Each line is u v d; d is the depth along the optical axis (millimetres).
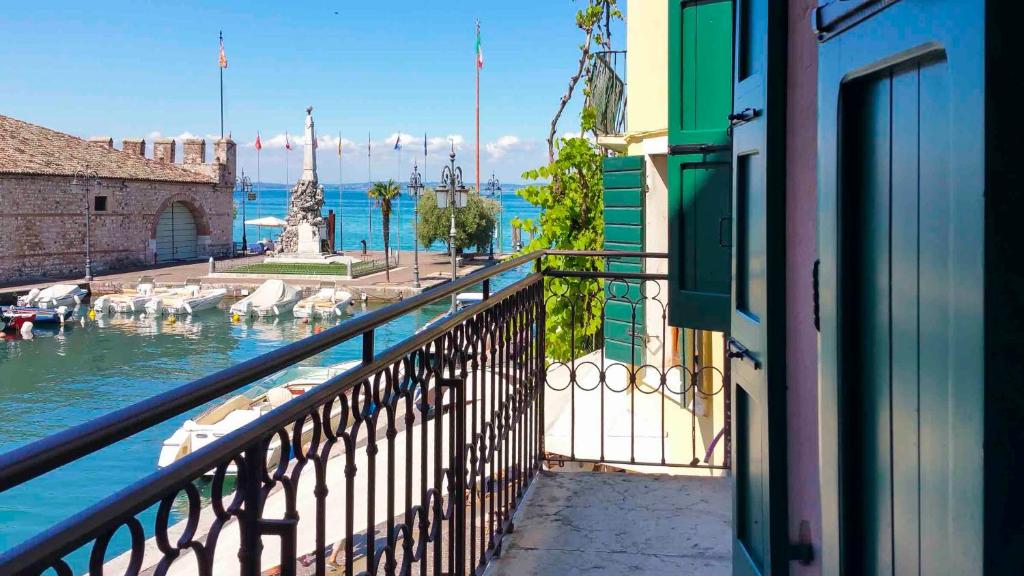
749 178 2436
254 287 43344
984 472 976
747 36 2508
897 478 1292
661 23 6688
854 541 1505
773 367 2117
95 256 49688
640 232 7031
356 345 32219
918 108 1189
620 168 7262
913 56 1163
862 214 1449
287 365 1512
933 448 1142
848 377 1507
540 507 3816
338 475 5887
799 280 1995
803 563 1974
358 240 102062
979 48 957
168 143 59312
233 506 1391
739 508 2562
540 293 4281
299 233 54094
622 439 6633
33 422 22188
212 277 46312
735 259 2561
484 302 3006
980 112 959
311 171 54656
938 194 1111
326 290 40250
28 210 44906
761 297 2215
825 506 1598
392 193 47812
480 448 3045
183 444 15109
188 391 1236
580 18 9945
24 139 48688
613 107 9844
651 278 4195
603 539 3459
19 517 13312
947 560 1091
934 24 1076
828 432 1571
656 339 6926
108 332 34719
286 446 1540
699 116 3986
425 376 2381
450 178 24859
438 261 59938
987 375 968
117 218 51344
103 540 1062
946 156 1080
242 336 34188
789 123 2082
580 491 4027
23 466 929
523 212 164375
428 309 39938
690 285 4043
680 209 4055
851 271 1499
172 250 57469
